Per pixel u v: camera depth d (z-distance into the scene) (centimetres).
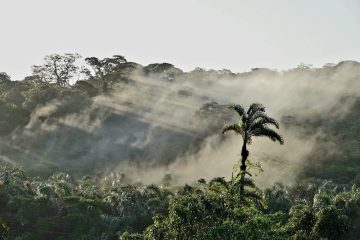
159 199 8806
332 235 5366
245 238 3192
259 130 4678
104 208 8925
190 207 3738
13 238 7956
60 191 9512
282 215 3853
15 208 8650
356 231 7269
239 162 4784
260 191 8194
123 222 8212
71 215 8256
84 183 12144
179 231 3703
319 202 7200
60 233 8056
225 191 4491
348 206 7769
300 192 9906
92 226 8194
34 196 9300
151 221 8244
